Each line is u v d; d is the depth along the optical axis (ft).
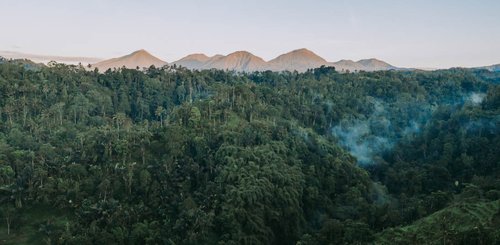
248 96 560.20
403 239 293.23
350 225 321.52
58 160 400.47
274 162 406.21
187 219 335.26
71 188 367.86
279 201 369.91
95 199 361.71
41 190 363.15
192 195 376.89
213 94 623.36
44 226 334.03
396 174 507.71
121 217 333.62
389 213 354.13
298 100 637.71
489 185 397.80
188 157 411.13
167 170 388.78
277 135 472.03
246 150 409.49
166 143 426.51
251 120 504.84
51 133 499.92
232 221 339.36
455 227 301.22
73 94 615.98
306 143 490.49
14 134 462.60
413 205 382.63
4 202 357.82
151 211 353.10
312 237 329.93
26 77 604.49
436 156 551.59
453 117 596.29
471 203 339.16
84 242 307.37
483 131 552.82
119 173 384.47
